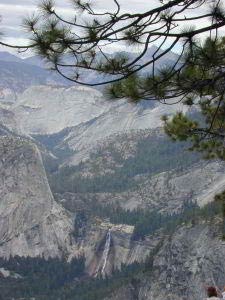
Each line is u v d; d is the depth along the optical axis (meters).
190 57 15.88
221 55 15.98
